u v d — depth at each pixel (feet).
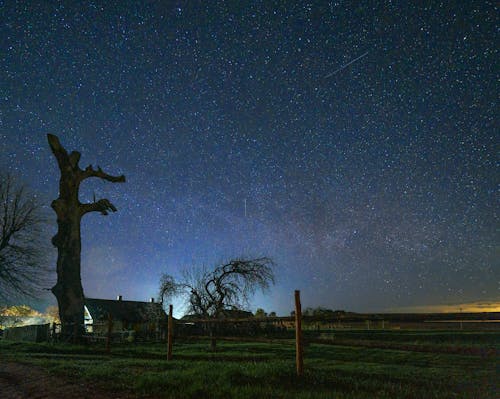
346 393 26.20
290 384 29.09
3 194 117.08
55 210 111.86
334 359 56.03
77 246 112.16
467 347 24.38
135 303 191.83
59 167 116.26
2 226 116.06
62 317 106.11
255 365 38.29
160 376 32.35
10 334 123.75
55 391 29.89
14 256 115.44
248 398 24.84
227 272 92.38
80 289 109.81
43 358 58.08
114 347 84.17
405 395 26.53
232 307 91.61
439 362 48.85
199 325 92.73
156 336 108.37
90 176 119.34
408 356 57.52
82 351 74.38
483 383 32.07
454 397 26.21
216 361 50.44
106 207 119.03
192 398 26.00
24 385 33.30
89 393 28.63
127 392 28.55
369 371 40.47
